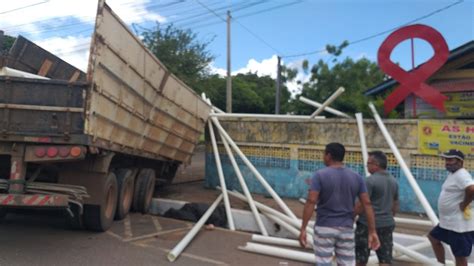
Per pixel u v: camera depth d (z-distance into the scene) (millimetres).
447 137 8891
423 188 9148
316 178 4340
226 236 7852
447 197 5332
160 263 5992
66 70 9055
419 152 9164
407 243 7211
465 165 8672
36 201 6031
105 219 7551
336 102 28781
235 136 11938
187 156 12469
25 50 8703
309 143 10750
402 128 9367
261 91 52156
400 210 9336
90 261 5855
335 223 4285
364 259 5039
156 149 9984
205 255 6543
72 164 7098
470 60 11922
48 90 6152
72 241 6852
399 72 9797
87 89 6090
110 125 7020
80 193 6523
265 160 11430
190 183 14242
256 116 11562
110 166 8391
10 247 6312
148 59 7922
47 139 6129
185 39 33281
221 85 42281
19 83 6117
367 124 9773
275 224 8586
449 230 5320
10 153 6219
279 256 6570
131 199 9500
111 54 6484
